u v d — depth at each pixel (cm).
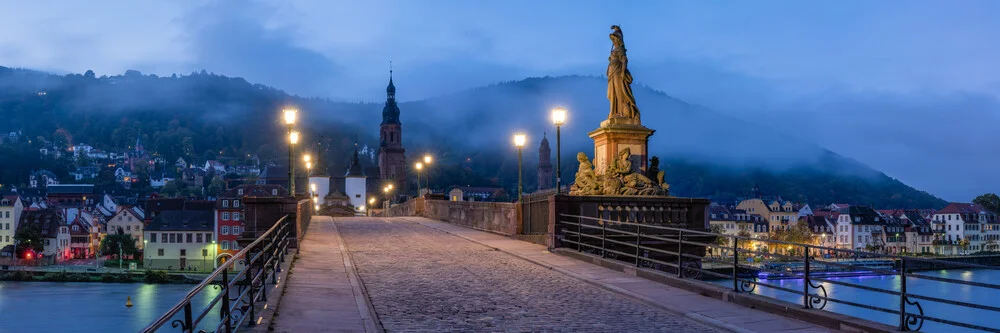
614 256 2439
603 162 2867
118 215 18662
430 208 5122
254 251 2372
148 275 10100
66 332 5869
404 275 1922
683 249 2489
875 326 1156
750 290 1522
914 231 19025
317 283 1711
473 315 1397
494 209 3297
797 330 1247
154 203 18000
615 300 1578
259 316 1246
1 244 16588
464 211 3903
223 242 14838
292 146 2891
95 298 7988
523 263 2205
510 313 1421
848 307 4197
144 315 6806
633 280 1820
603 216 2470
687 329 1288
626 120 2856
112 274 10094
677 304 1495
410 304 1502
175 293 8700
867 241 18800
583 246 2408
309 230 3475
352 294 1575
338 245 2681
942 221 19375
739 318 1353
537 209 2802
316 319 1290
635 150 2845
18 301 7588
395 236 3170
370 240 2950
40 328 6016
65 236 17362
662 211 2508
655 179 2883
